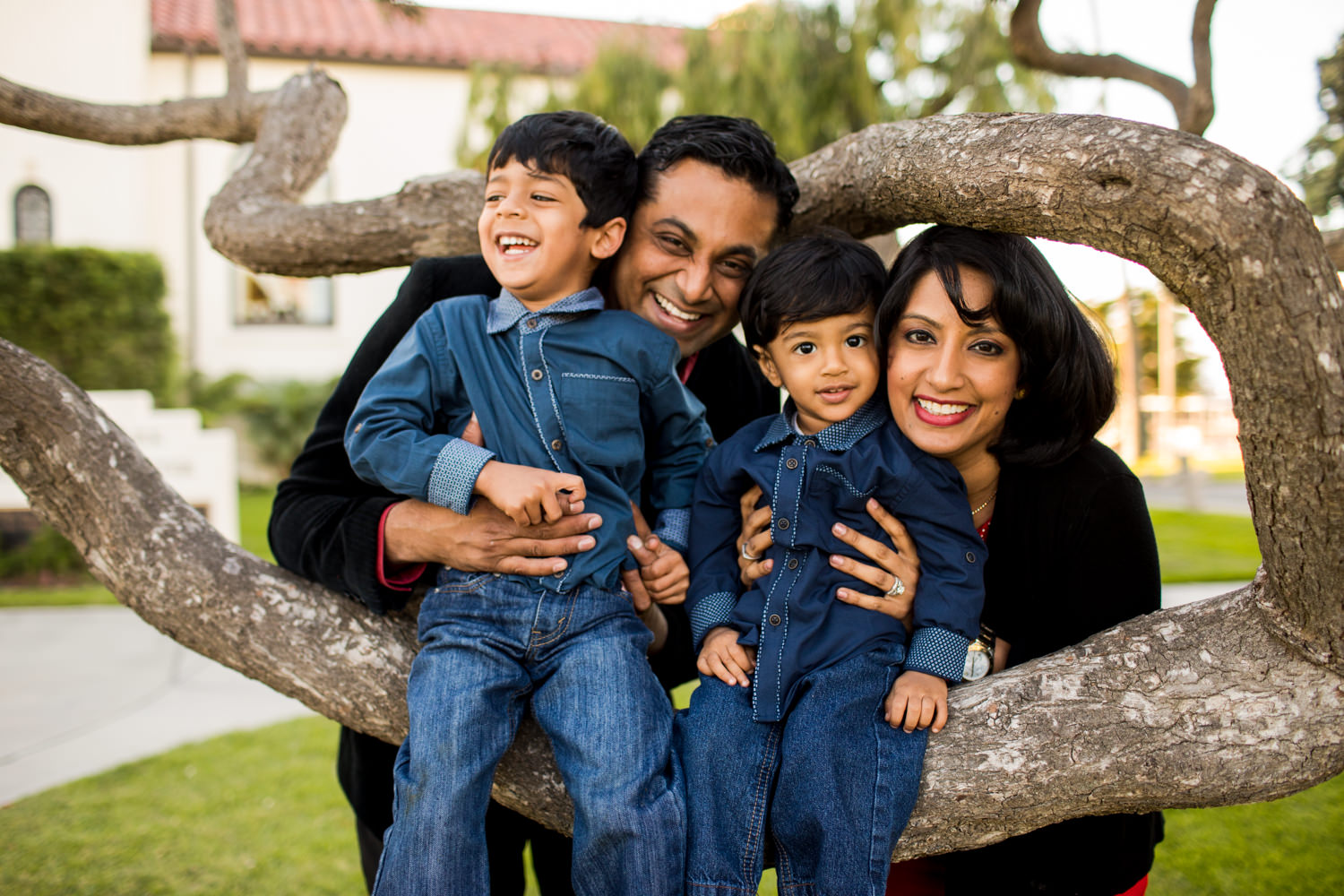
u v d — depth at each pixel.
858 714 1.44
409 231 2.32
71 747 4.50
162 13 13.40
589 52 14.90
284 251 2.37
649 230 1.74
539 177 1.60
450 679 1.46
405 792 1.40
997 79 7.09
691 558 1.71
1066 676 1.39
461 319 1.65
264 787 4.06
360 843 2.04
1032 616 1.68
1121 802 1.33
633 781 1.39
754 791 1.42
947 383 1.47
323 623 1.60
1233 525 9.75
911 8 7.29
